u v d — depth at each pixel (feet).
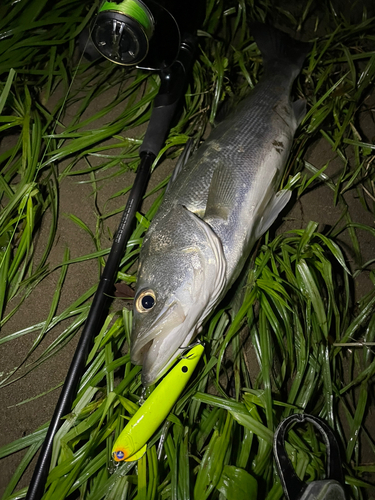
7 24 1.41
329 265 1.13
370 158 1.32
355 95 1.37
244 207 1.04
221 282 0.98
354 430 1.08
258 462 1.01
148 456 0.97
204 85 1.41
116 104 1.39
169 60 1.23
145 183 1.17
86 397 1.00
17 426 1.11
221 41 1.52
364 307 1.16
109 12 1.04
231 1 1.55
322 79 1.39
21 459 1.09
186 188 1.05
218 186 1.03
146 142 1.19
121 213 1.30
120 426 0.99
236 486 0.94
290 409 1.07
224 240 0.99
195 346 0.96
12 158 1.26
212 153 1.09
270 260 1.20
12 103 1.30
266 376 1.03
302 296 1.13
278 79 1.27
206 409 1.10
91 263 1.25
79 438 1.00
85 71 1.47
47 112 1.37
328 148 1.39
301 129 1.34
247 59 1.47
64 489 0.92
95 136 1.29
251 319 1.10
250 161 1.09
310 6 1.62
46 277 1.23
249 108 1.18
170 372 0.94
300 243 1.15
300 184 1.26
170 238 0.98
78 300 1.16
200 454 1.04
